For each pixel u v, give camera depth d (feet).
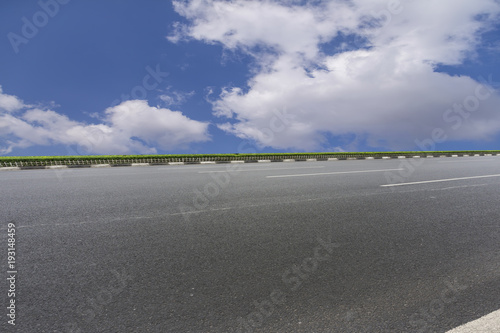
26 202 13.16
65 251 7.64
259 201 13.39
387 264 6.99
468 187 17.22
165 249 7.81
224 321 4.79
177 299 5.42
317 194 14.98
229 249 7.82
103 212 11.46
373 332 4.54
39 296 5.49
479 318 4.90
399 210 11.97
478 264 7.07
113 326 4.65
